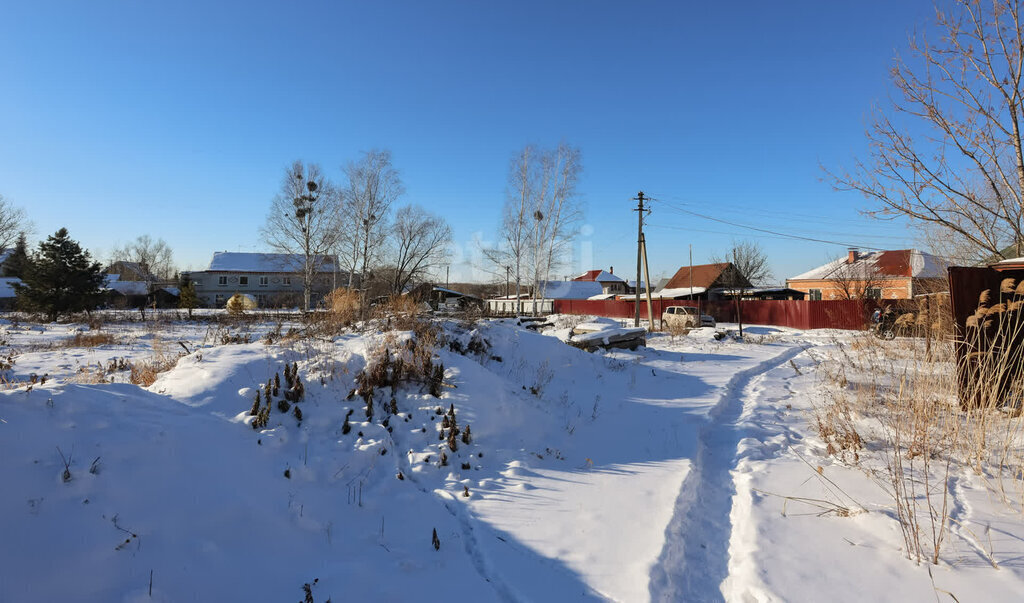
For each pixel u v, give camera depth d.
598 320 26.58
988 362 4.79
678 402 7.72
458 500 4.15
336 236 32.22
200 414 4.46
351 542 3.35
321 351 6.53
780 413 6.85
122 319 26.44
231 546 2.91
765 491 4.14
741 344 17.95
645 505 3.99
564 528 3.64
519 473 4.72
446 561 3.21
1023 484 3.66
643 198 27.27
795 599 2.67
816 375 9.70
